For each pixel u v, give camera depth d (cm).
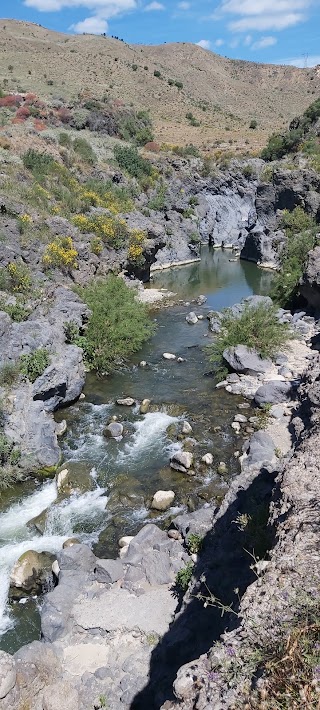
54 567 1239
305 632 537
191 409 2041
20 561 1255
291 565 651
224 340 2484
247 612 605
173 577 1166
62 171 4091
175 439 1825
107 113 6259
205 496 1507
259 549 953
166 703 588
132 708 874
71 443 1800
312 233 3847
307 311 3105
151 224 4147
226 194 6038
